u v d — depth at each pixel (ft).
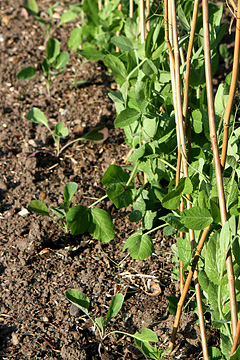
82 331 6.25
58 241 7.63
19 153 9.34
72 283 6.91
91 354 5.98
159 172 6.57
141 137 6.93
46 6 13.70
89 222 6.56
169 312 6.40
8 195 8.49
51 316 6.46
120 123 6.34
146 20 6.62
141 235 6.38
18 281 6.94
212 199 4.82
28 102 10.53
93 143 9.51
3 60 11.76
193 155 6.33
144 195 6.83
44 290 6.82
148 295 6.67
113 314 5.87
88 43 10.53
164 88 6.63
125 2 9.11
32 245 7.50
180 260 5.94
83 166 9.03
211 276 4.92
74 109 10.27
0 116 10.17
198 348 5.93
